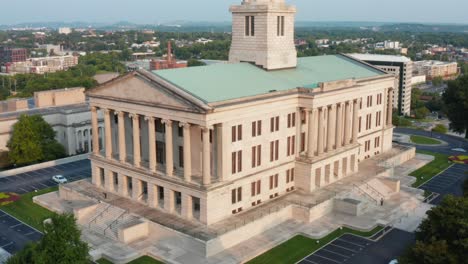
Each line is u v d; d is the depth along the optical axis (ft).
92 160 354.95
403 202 343.46
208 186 280.10
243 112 295.48
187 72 316.81
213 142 294.66
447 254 206.08
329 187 348.79
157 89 294.05
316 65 414.82
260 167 317.63
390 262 250.78
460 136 595.06
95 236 290.56
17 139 457.27
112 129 357.00
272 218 301.02
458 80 550.36
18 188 387.14
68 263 203.62
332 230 297.53
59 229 209.36
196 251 264.72
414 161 456.86
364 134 422.41
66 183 365.61
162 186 303.89
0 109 524.93
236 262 255.70
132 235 281.74
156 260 261.44
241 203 306.76
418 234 236.22
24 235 296.71
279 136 327.67
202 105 269.85
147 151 332.39
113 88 325.42
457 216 219.00
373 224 304.71
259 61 367.04
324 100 339.36
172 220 291.99
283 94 321.93
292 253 269.23
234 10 374.84
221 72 334.44
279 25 368.48
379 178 371.56
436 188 380.99
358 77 411.34
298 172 342.23
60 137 522.88
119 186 336.29
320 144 342.64
